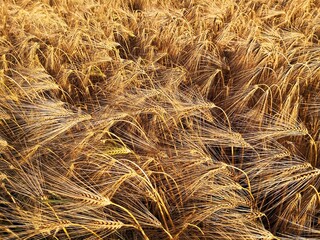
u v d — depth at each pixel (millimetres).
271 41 887
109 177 477
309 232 504
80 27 891
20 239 405
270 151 573
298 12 1079
